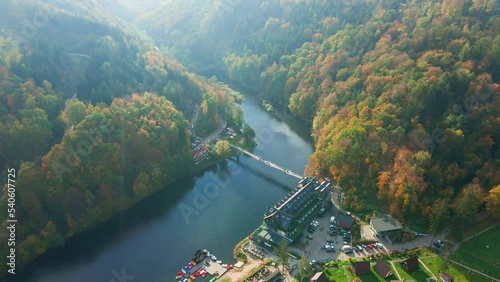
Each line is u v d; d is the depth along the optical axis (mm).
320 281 160375
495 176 198750
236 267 181375
